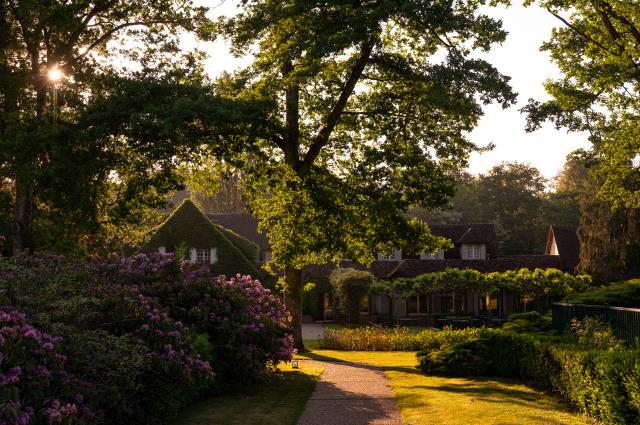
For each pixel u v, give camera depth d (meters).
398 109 24.83
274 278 48.44
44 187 20.41
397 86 24.77
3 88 22.92
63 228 22.25
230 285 14.46
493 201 83.31
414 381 15.39
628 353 9.59
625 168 30.48
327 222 24.45
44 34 23.59
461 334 20.31
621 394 9.05
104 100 20.59
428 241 26.09
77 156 20.41
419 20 19.53
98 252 23.75
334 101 25.97
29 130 20.73
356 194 24.80
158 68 21.73
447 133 23.41
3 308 7.86
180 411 11.31
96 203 22.88
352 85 24.44
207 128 20.72
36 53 23.59
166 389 9.73
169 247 46.09
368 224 25.50
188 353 10.10
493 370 16.17
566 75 27.81
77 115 21.09
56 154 19.98
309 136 26.47
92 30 24.78
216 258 46.31
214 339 13.24
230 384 13.62
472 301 50.00
